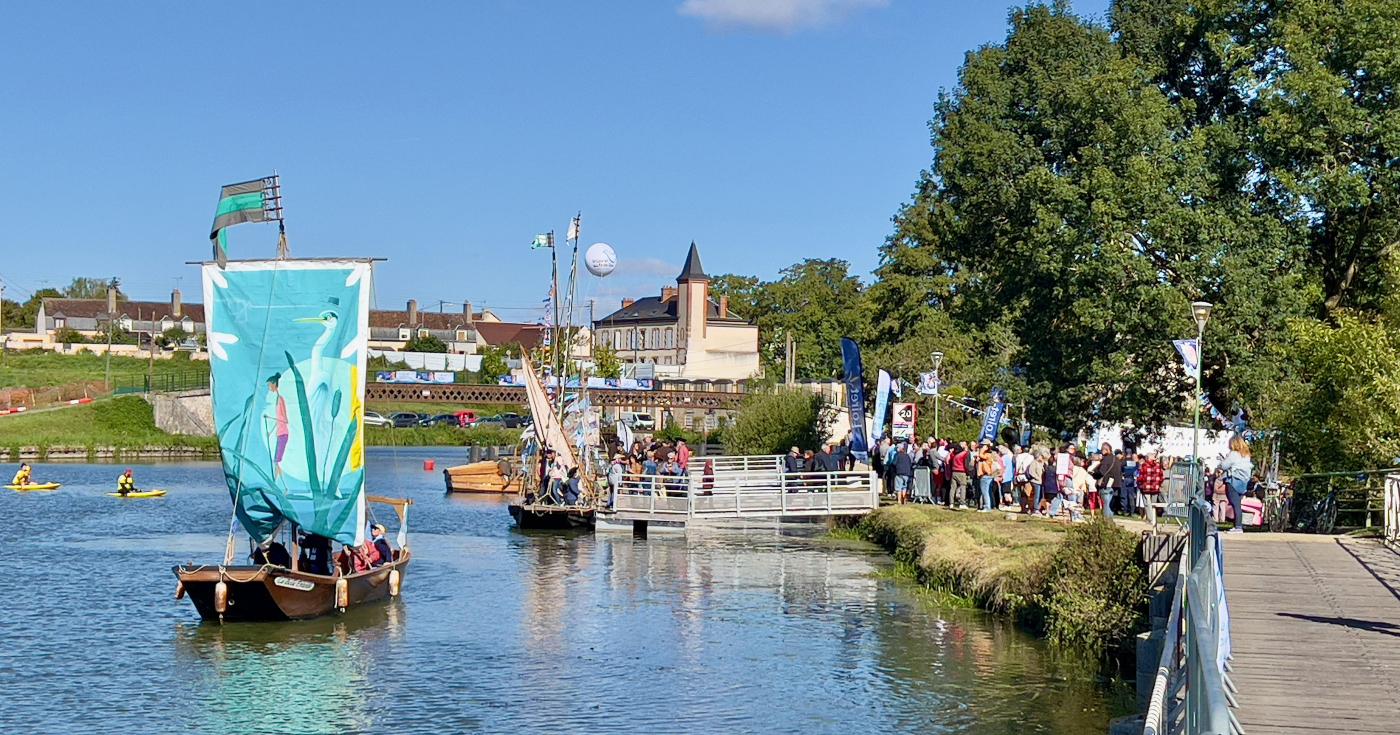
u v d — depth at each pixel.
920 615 32.50
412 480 91.06
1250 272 48.81
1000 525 39.47
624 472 60.19
